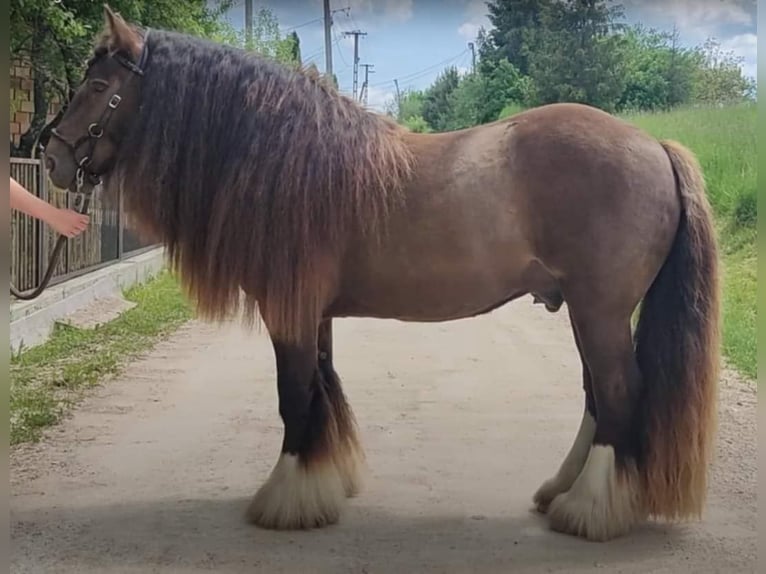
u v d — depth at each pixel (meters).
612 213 2.89
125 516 3.24
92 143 3.18
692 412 2.90
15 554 2.89
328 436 3.17
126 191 3.20
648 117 15.50
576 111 3.03
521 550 2.93
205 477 3.69
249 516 3.18
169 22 8.27
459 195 3.00
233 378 5.55
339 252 3.05
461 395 5.12
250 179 3.03
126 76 3.15
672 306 2.94
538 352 6.51
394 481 3.62
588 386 3.24
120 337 6.81
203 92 3.12
